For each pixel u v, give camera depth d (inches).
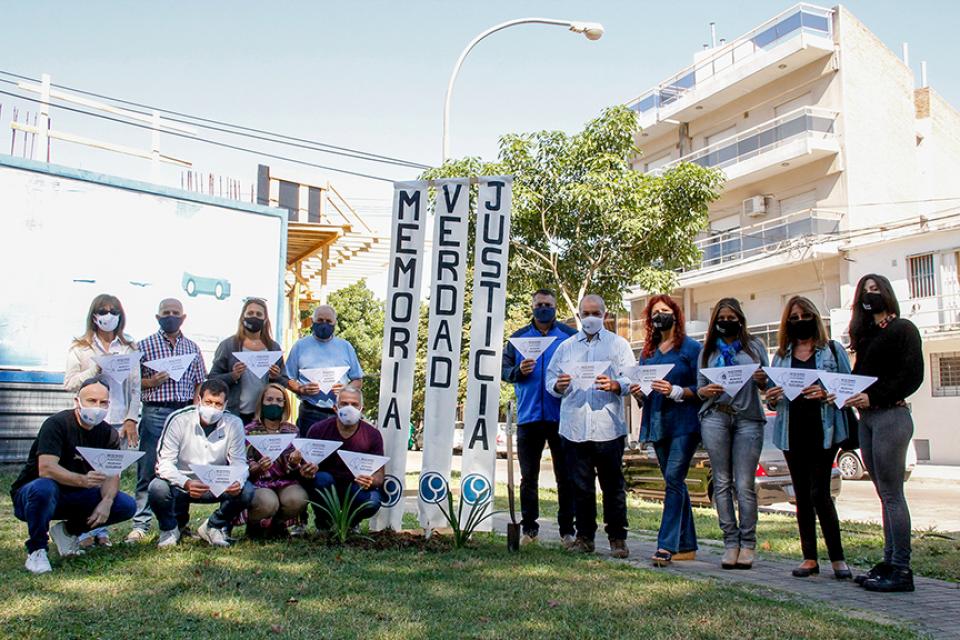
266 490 261.1
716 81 1261.1
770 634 169.6
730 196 1285.7
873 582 225.8
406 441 289.4
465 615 179.3
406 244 298.5
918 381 225.3
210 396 252.2
